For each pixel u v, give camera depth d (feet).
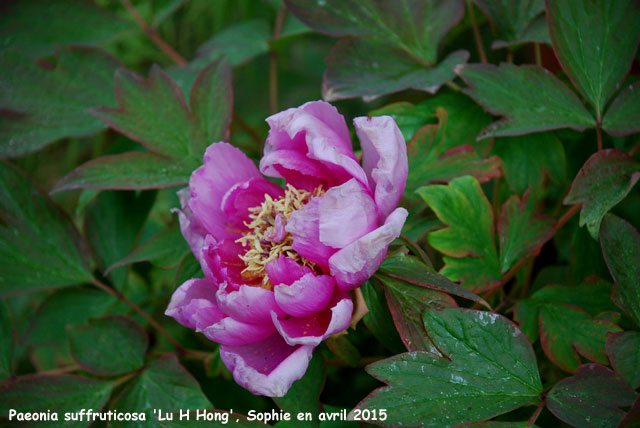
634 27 3.58
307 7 3.79
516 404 3.29
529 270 3.74
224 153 3.45
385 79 3.73
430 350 3.32
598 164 3.47
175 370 3.61
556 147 3.65
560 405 3.27
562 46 3.58
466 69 3.64
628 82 3.74
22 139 3.94
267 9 5.46
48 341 3.84
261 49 4.24
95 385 3.63
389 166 3.25
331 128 3.40
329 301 3.32
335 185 3.42
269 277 3.34
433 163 3.60
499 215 3.72
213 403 3.86
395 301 3.36
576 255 3.69
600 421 3.24
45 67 3.98
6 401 3.58
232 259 3.43
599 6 3.58
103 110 3.74
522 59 4.11
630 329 3.51
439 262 3.73
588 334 3.43
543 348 3.44
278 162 3.37
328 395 3.79
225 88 3.77
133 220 3.92
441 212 3.50
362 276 3.28
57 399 3.60
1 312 3.77
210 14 5.94
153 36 4.36
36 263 3.79
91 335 3.66
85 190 3.95
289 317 3.33
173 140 3.74
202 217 3.43
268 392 3.20
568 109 3.59
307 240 3.28
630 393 3.25
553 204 3.89
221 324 3.26
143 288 4.26
